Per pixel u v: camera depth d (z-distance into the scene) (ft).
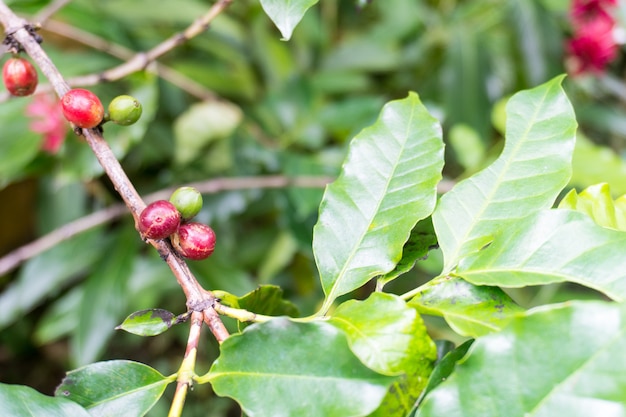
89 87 2.39
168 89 2.97
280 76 3.12
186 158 2.66
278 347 0.99
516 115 1.17
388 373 0.94
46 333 2.73
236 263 2.92
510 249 1.03
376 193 1.15
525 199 1.11
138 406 1.04
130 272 2.48
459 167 3.24
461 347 1.00
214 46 3.07
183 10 2.97
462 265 1.05
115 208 2.37
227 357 1.01
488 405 0.91
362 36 3.47
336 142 3.12
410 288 2.67
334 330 0.99
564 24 3.39
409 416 0.98
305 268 2.77
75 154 2.17
